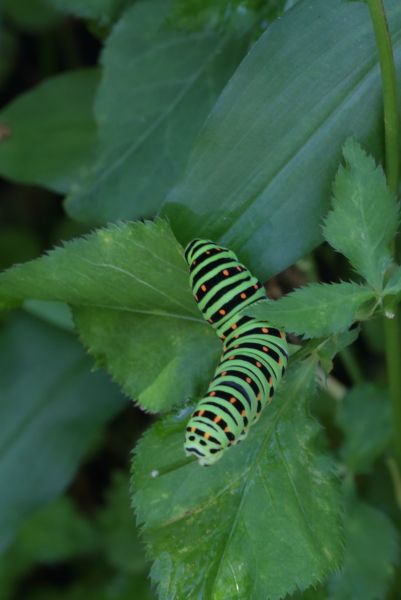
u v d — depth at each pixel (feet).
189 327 1.14
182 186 1.14
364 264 1.10
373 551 1.30
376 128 1.14
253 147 1.14
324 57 1.14
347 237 1.10
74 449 1.46
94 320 1.15
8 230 1.60
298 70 1.14
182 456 1.11
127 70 1.31
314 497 1.10
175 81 1.30
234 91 1.14
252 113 1.14
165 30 1.26
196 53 1.30
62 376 1.47
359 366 1.42
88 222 1.30
